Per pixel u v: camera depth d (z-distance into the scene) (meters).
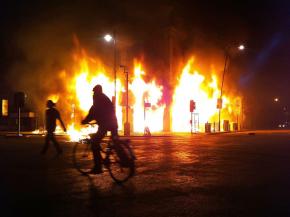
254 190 8.80
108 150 10.17
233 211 6.91
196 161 14.30
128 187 9.13
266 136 35.59
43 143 23.55
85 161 13.89
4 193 8.47
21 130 44.00
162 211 6.90
